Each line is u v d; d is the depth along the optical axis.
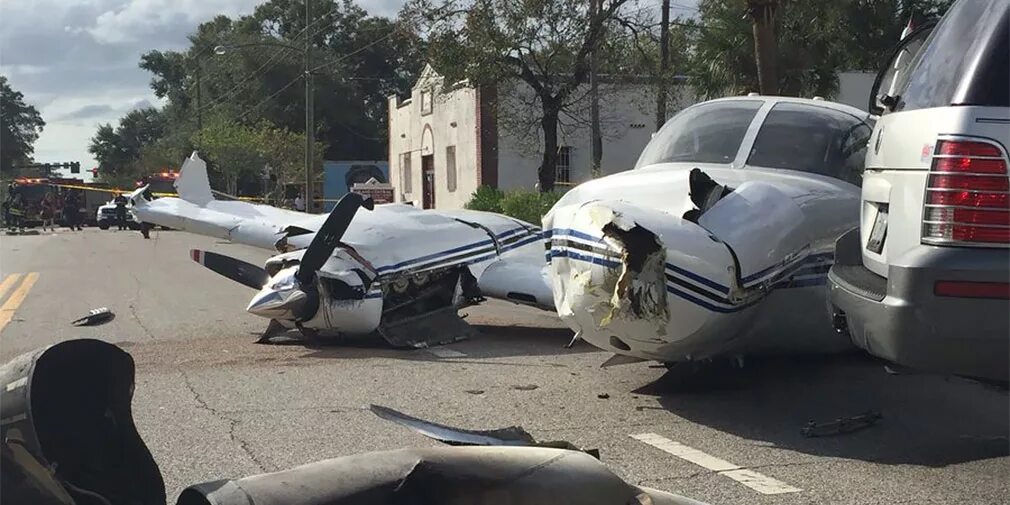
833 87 23.31
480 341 10.20
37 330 11.41
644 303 5.96
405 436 6.09
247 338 10.55
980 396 6.85
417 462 2.87
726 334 6.34
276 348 9.80
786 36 22.58
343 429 6.29
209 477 5.25
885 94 5.64
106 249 28.14
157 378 8.09
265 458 5.62
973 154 4.11
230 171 54.97
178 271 19.89
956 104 4.24
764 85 15.05
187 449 5.83
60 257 24.81
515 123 26.61
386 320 9.91
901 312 4.20
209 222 12.18
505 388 7.60
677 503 3.11
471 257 10.39
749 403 6.91
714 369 7.59
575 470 2.95
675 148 7.73
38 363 2.88
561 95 23.45
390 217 10.34
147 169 80.81
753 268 6.17
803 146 7.37
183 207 12.67
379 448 5.82
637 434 6.12
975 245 4.06
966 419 6.26
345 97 72.94
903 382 7.39
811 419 6.42
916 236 4.27
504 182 30.64
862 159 7.46
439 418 6.59
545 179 23.77
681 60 25.27
